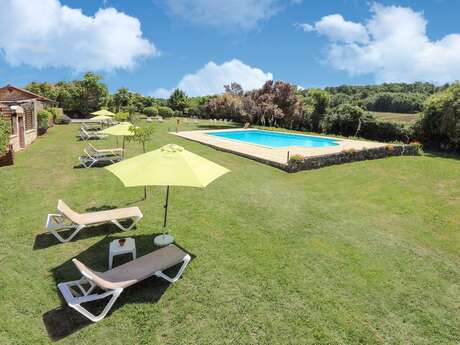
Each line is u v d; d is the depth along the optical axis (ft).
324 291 17.89
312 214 29.76
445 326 15.83
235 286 17.87
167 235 23.15
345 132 107.76
